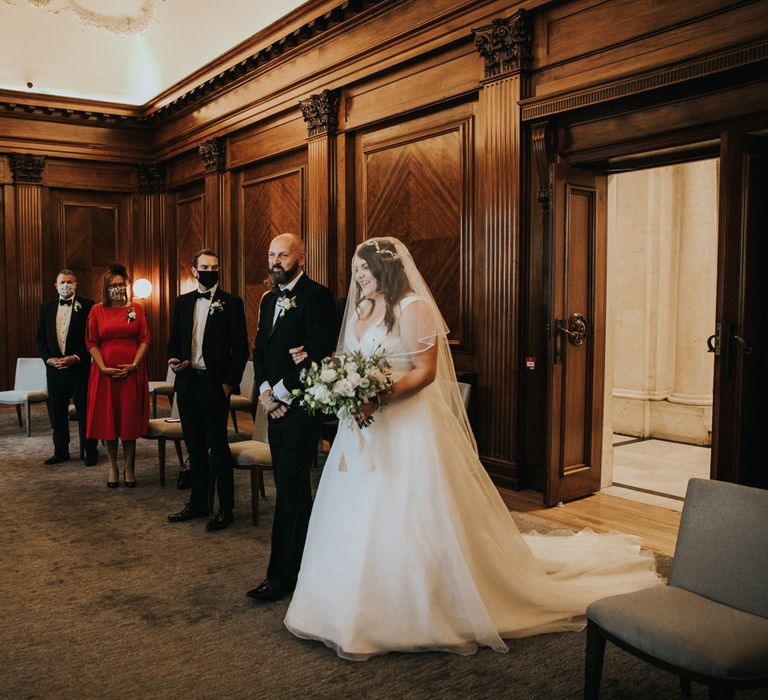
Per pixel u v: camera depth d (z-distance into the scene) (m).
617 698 2.52
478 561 2.97
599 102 4.84
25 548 4.17
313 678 2.65
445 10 6.00
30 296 10.78
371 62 6.88
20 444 7.36
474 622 2.81
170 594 3.47
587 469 5.34
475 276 6.04
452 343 6.26
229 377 4.52
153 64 10.47
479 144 5.90
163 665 2.77
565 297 5.06
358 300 3.10
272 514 4.82
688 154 4.81
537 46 5.38
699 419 7.52
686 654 2.05
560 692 2.54
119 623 3.15
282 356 3.45
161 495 5.35
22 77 10.20
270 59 8.32
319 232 7.74
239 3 8.38
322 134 7.61
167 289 11.59
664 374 7.86
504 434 5.66
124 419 5.47
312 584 2.96
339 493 2.99
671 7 4.51
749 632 2.12
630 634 2.20
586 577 3.39
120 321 5.48
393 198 6.97
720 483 2.46
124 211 11.62
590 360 5.29
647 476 6.08
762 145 4.03
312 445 3.41
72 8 9.48
